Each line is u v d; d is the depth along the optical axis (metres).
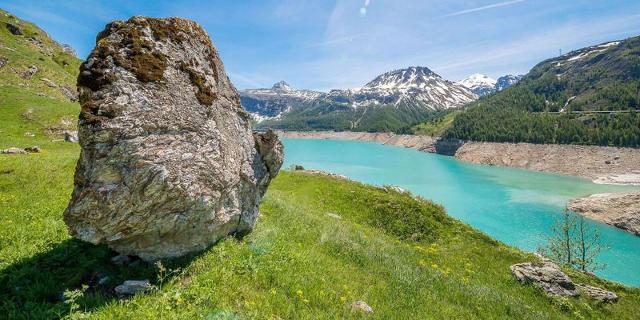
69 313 6.64
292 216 17.41
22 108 55.59
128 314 6.77
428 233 26.00
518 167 169.12
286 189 32.50
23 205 13.91
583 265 48.22
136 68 8.37
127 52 8.41
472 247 24.38
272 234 13.03
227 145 10.66
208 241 10.20
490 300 13.05
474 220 77.06
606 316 17.20
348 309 8.90
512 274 19.38
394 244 19.97
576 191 108.44
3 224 11.23
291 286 9.20
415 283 12.52
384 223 26.50
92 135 7.38
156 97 8.52
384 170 152.00
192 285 8.09
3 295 7.29
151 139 8.10
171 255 9.30
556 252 50.78
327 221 19.42
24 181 17.66
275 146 13.23
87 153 7.58
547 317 13.58
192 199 8.73
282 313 7.96
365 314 8.89
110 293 7.80
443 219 28.19
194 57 10.09
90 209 7.43
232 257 9.95
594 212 80.12
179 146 8.69
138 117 7.99
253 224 12.77
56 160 23.05
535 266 19.73
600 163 148.12
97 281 8.26
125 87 8.02
